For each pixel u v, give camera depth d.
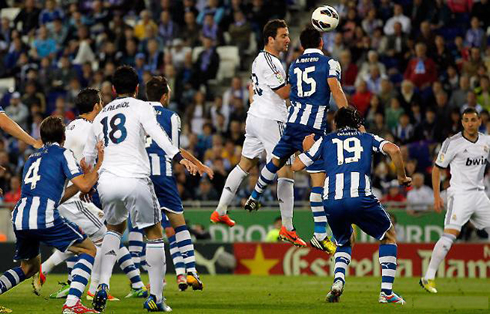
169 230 38.28
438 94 62.41
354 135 30.22
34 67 78.12
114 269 54.12
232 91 68.19
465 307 29.62
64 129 28.06
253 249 53.72
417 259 51.78
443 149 39.69
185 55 72.88
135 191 26.33
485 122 60.00
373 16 69.94
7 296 35.72
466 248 51.22
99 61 75.75
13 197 61.81
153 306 27.48
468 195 39.12
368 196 29.41
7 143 70.88
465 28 69.12
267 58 34.78
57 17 82.12
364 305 30.39
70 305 26.47
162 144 26.52
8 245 54.34
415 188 55.59
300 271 53.09
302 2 77.31
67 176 26.92
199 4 80.19
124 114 26.95
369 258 52.22
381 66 66.94
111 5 82.06
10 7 89.62
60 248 27.03
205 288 40.59
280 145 34.03
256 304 31.16
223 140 64.62
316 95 32.91
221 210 37.34
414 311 28.22
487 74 65.31
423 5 69.94
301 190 57.50
